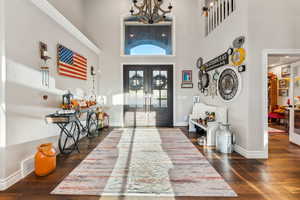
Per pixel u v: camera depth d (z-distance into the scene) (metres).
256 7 3.03
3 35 2.07
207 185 2.13
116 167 2.65
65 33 3.65
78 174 2.42
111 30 5.98
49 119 2.81
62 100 3.50
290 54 3.09
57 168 2.62
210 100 4.84
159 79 6.06
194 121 4.80
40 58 2.80
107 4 5.97
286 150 3.49
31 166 2.50
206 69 4.97
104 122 5.91
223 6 4.04
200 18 5.65
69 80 3.83
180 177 2.34
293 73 4.03
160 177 2.34
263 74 3.04
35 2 2.62
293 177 2.34
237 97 3.39
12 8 2.19
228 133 3.32
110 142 4.04
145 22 3.52
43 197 1.89
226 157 3.09
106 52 5.98
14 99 2.23
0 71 2.08
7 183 2.08
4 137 2.07
